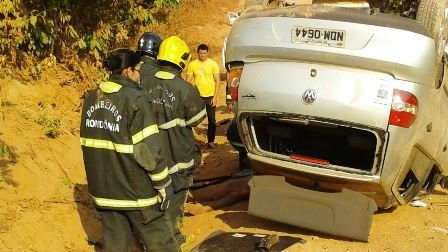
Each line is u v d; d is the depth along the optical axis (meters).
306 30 6.02
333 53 5.91
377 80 5.86
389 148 5.93
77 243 6.04
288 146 6.83
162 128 6.09
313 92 5.97
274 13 6.34
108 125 4.96
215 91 10.78
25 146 7.04
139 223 5.19
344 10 6.25
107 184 5.07
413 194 6.79
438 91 6.28
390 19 6.07
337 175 6.18
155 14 10.77
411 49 5.79
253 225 6.87
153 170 4.97
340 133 6.38
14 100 7.87
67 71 9.07
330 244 6.23
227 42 6.60
